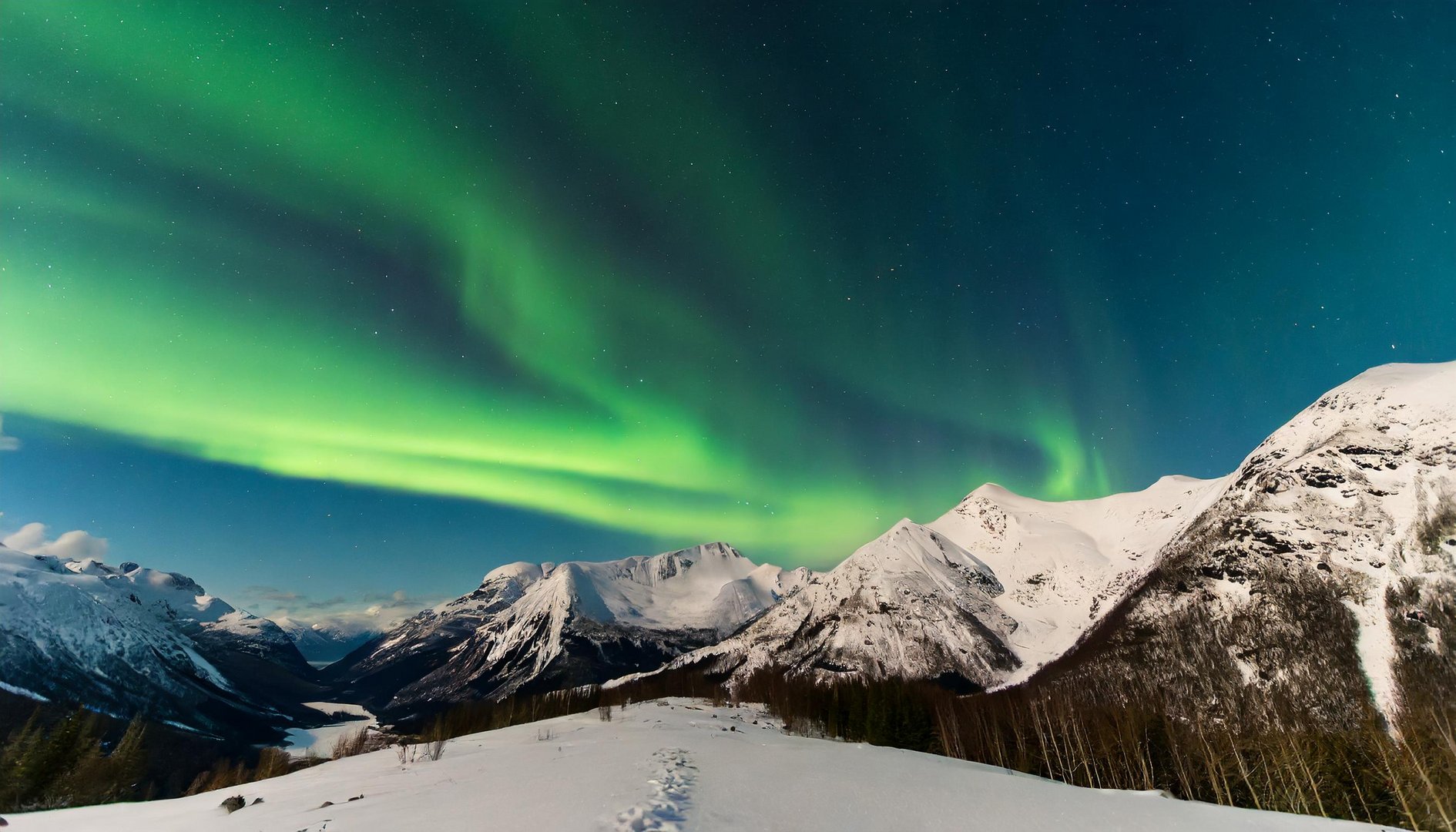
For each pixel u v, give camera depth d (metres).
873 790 22.34
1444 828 37.72
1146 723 64.12
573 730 59.22
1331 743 49.41
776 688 129.75
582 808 17.70
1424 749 40.84
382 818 19.23
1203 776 57.19
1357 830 18.16
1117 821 18.77
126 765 72.94
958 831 16.53
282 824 20.11
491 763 33.31
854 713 83.50
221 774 55.91
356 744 61.91
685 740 43.75
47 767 62.94
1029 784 27.81
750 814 17.14
